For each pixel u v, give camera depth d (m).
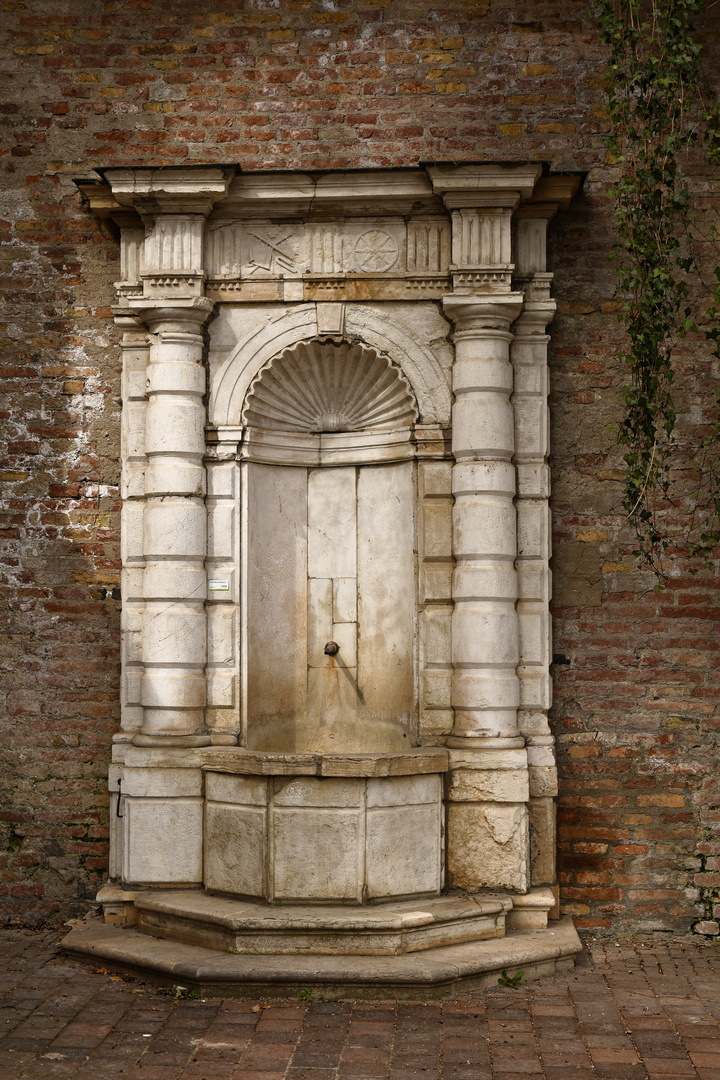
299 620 7.16
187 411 6.54
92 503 6.88
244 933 5.75
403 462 6.85
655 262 6.04
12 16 6.98
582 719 6.66
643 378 6.11
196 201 6.50
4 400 6.92
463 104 6.81
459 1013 5.36
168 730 6.44
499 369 6.46
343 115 6.84
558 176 6.43
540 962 5.91
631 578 6.68
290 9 6.89
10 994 5.56
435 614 6.56
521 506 6.60
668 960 6.21
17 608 6.87
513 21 6.82
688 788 6.62
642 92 6.12
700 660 6.65
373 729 6.95
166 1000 5.50
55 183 6.94
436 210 6.61
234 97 6.89
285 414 6.98
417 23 6.85
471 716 6.38
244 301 6.68
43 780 6.80
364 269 6.66
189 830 6.36
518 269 6.63
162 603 6.48
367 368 6.82
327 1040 5.02
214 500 6.66
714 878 6.59
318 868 5.98
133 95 6.92
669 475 6.70
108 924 6.39
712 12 6.79
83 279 6.92
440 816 6.29
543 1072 4.71
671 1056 4.88
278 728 6.96
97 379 6.90
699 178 6.75
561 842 6.64
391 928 5.72
